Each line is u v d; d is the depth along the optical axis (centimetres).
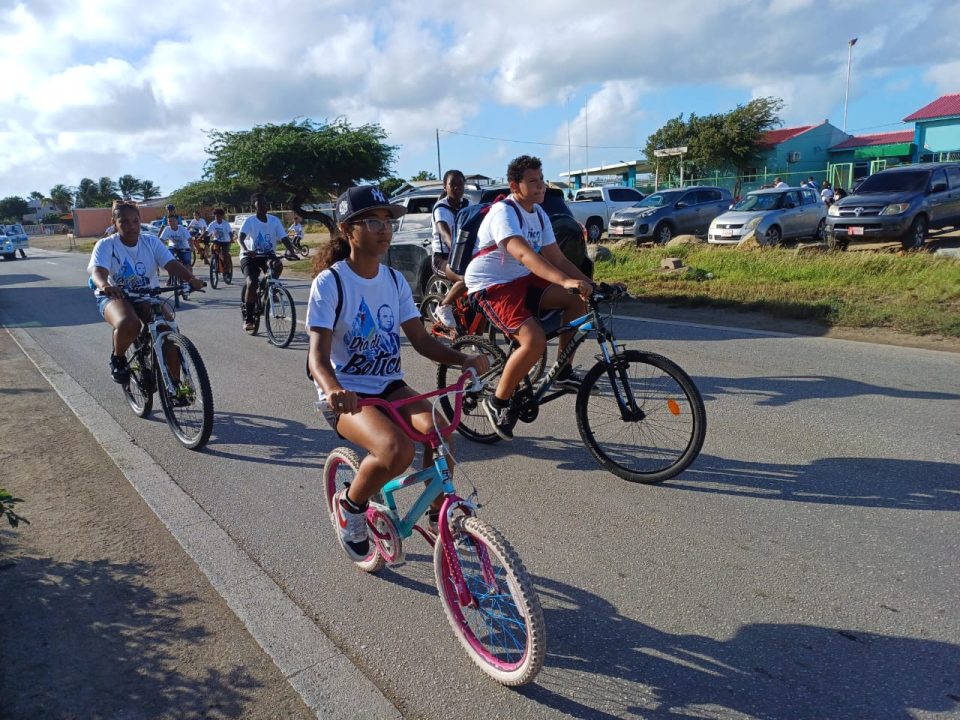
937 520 397
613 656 302
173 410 574
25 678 296
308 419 628
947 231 1762
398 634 323
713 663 294
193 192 5291
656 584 351
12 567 382
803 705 269
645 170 4316
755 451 504
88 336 1077
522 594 264
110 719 273
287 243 1014
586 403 480
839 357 736
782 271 1265
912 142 3931
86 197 11806
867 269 1181
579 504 441
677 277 1309
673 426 457
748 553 374
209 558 390
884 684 277
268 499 466
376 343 327
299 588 361
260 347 948
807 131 4091
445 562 302
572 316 483
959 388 616
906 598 329
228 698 285
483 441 554
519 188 468
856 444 506
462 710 276
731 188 4006
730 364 732
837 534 388
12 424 630
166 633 325
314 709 278
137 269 596
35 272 2514
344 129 3856
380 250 315
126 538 415
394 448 298
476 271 493
